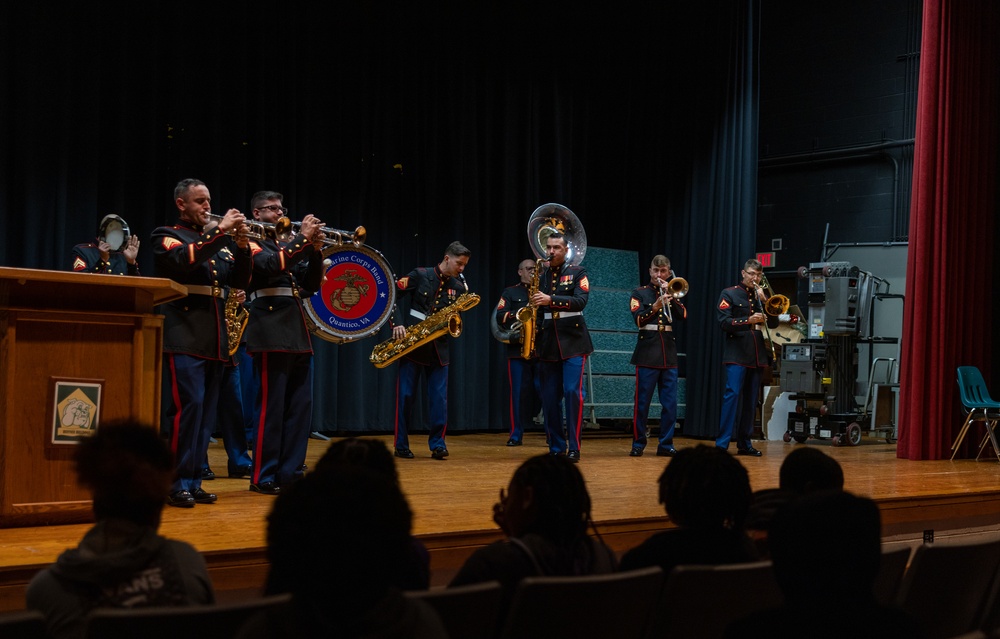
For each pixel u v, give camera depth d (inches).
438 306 291.4
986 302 343.9
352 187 354.9
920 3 400.2
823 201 426.0
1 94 284.0
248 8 331.9
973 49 339.3
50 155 291.3
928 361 322.0
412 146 370.9
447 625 72.3
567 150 410.3
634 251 418.0
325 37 349.4
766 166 441.1
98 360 144.6
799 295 427.8
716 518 96.2
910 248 325.4
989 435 315.9
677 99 408.5
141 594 74.6
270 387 187.3
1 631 58.4
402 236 369.1
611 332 401.7
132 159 309.6
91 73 297.9
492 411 392.2
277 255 178.4
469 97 386.3
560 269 276.1
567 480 93.0
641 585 81.0
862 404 392.5
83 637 72.6
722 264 389.7
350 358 353.4
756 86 386.6
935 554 96.7
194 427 170.2
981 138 343.6
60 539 129.3
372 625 57.4
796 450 118.8
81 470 77.0
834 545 68.4
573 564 91.0
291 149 339.0
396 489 61.3
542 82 405.7
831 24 425.1
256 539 133.6
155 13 311.0
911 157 400.8
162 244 165.9
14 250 287.4
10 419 137.3
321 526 57.2
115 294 145.3
